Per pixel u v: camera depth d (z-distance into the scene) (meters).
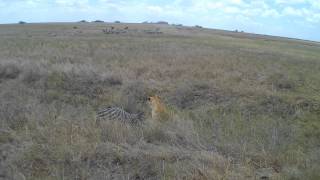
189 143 8.60
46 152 7.58
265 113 13.90
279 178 7.04
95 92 15.88
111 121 9.61
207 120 12.11
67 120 9.57
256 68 22.44
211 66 22.27
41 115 10.03
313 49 48.12
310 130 11.77
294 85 17.89
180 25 101.38
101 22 106.12
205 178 6.68
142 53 29.34
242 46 42.06
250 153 8.26
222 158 7.57
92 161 7.36
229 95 15.66
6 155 7.60
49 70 18.25
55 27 76.62
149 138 8.84
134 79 18.09
